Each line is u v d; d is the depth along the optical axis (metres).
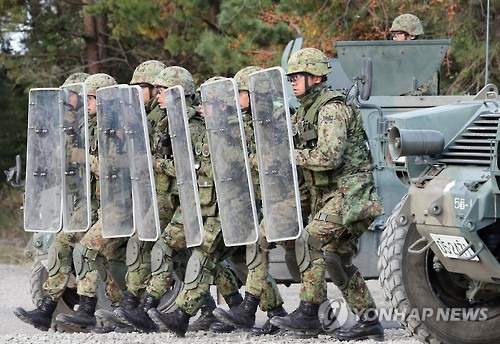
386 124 25.80
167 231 23.55
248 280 23.12
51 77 60.56
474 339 20.55
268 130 22.02
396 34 30.50
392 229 20.47
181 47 53.28
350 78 28.92
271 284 23.22
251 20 48.03
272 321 22.20
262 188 22.09
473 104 20.52
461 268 19.72
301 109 22.27
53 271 25.41
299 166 22.28
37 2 60.91
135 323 23.52
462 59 44.75
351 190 21.80
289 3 48.00
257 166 22.92
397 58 28.78
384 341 22.22
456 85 45.75
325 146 21.55
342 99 22.02
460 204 19.06
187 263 23.69
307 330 22.14
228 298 24.61
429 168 20.20
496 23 44.28
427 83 29.70
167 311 26.45
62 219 25.09
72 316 24.62
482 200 18.88
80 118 24.91
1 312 31.77
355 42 28.78
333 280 22.50
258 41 48.53
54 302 25.50
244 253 24.61
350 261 22.52
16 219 59.06
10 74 61.03
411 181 20.20
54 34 61.25
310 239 21.97
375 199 21.95
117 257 24.89
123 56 62.38
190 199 23.06
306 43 47.06
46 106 25.25
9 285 39.38
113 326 24.89
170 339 22.52
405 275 20.38
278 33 48.00
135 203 24.02
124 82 63.09
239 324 23.06
